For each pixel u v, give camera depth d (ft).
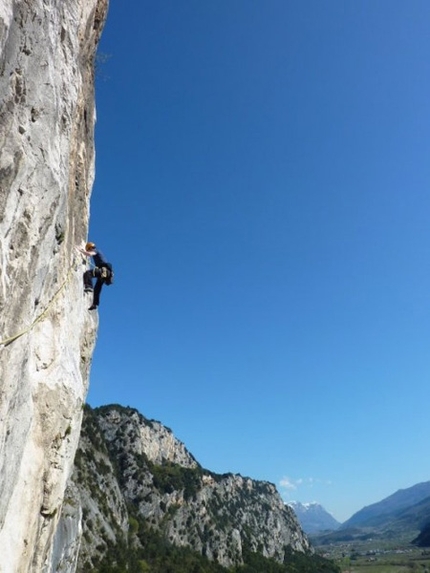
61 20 36.55
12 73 27.96
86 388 60.03
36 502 39.63
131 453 541.75
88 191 54.60
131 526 447.01
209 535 524.93
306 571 638.12
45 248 32.78
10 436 30.35
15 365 29.48
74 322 48.16
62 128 36.06
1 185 27.09
